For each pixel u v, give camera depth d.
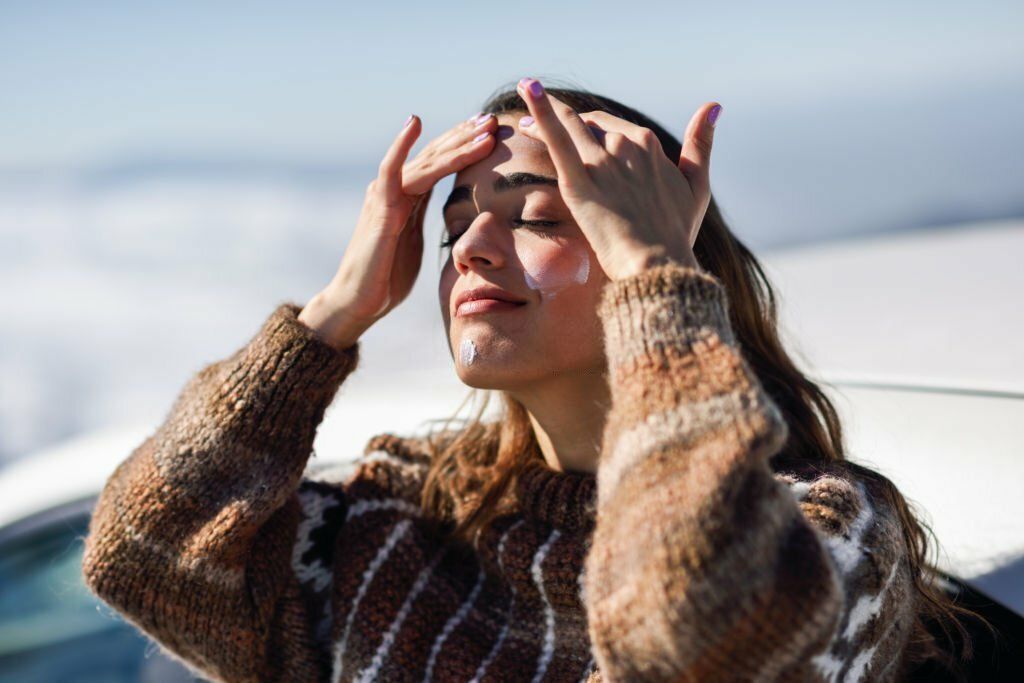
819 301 2.51
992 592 1.58
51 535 2.30
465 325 1.57
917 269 2.60
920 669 1.65
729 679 1.18
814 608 1.18
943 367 2.02
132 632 2.26
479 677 1.57
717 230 1.77
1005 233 2.85
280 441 1.66
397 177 1.68
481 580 1.69
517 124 1.64
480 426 1.84
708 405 1.26
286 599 1.74
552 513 1.59
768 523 1.19
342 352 1.70
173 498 1.64
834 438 1.75
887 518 1.45
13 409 8.87
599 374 1.58
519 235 1.57
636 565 1.19
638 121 1.77
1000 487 1.68
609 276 1.43
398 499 1.78
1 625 2.29
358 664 1.64
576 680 1.52
